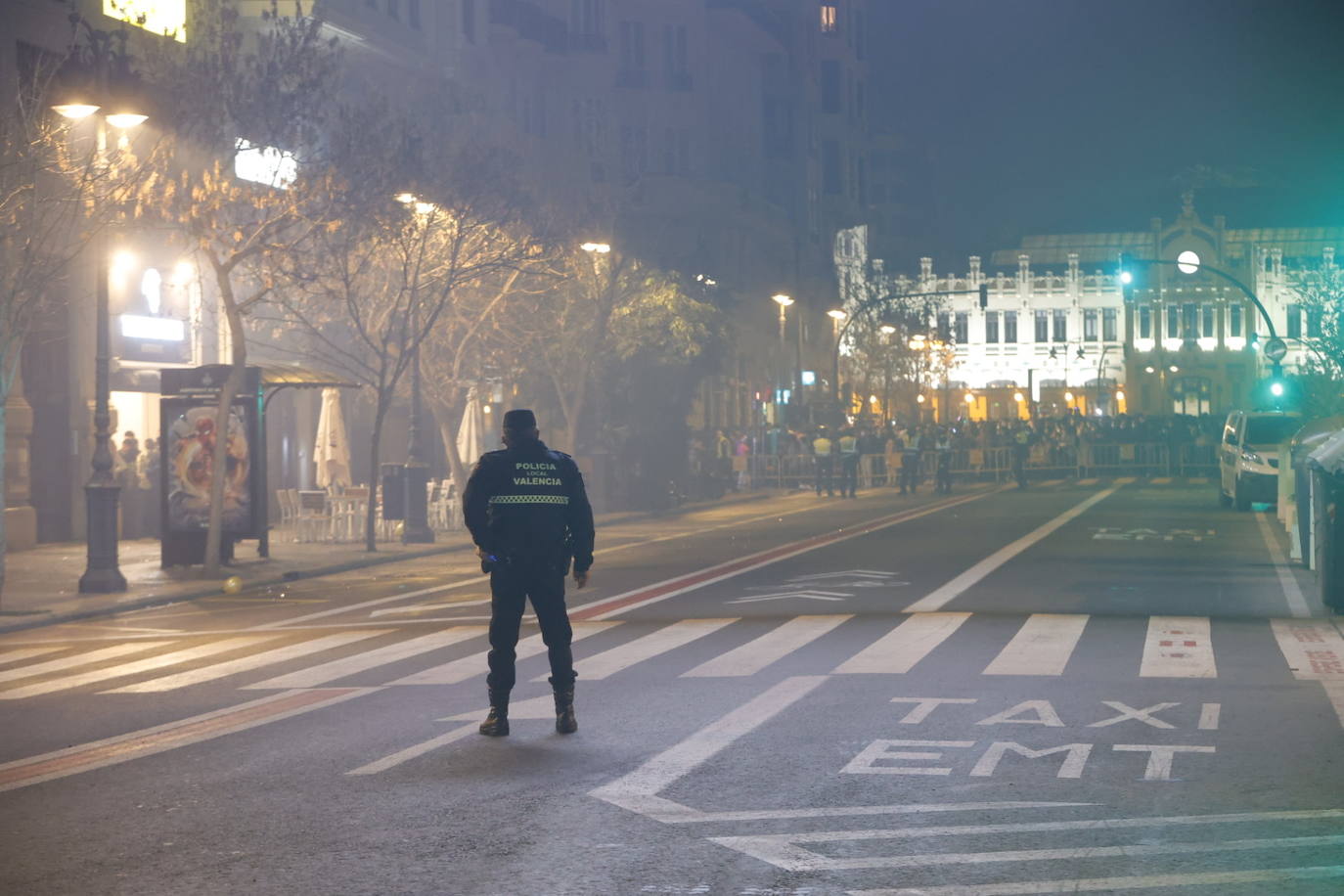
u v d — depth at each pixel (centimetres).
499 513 978
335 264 2702
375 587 2198
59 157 2112
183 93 2378
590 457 4025
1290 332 12512
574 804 777
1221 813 744
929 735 954
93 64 1972
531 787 819
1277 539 2691
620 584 2061
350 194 2527
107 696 1218
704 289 4975
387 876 647
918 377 9494
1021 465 5203
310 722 1053
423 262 3231
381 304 3275
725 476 5228
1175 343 12756
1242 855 665
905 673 1212
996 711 1035
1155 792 791
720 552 2616
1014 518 3397
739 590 1938
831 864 656
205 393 2483
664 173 6850
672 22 7300
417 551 2838
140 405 3572
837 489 5491
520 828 729
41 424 3161
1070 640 1398
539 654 1370
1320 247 12694
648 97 7169
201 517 2475
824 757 888
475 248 3097
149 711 1132
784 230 8212
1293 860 655
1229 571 2078
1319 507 1681
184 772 890
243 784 847
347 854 687
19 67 2919
